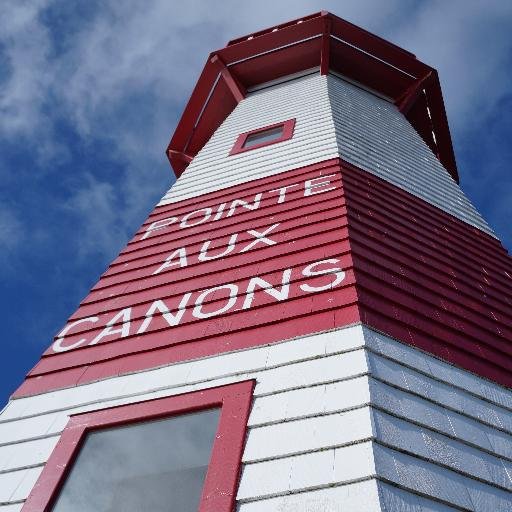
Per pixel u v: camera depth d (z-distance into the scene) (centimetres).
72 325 641
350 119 1179
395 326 518
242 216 806
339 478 351
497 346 598
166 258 746
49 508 409
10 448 477
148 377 511
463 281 723
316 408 411
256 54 1533
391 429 390
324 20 1473
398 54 1527
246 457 387
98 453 447
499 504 381
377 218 771
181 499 392
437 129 1666
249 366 479
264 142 1102
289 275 603
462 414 452
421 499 350
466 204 1071
